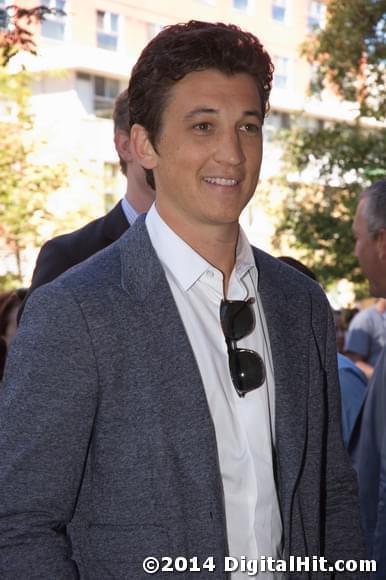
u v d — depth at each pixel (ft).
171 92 6.53
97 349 6.04
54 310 6.09
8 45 17.47
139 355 6.13
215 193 6.50
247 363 6.59
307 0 103.55
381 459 10.21
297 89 102.63
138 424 6.04
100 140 80.64
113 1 85.61
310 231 51.39
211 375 6.43
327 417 7.10
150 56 6.60
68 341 6.01
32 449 5.94
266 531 6.44
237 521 6.34
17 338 6.20
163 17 90.17
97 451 6.11
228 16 96.43
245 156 6.61
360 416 11.62
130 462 6.02
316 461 6.87
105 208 60.59
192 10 92.73
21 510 5.93
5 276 52.11
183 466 6.07
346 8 44.60
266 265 7.37
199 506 6.06
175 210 6.68
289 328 7.02
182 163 6.51
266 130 70.44
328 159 50.42
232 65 6.49
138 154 6.88
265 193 54.39
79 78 83.30
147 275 6.41
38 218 51.26
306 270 12.63
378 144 49.03
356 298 55.93
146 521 5.99
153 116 6.64
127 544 5.99
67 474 6.04
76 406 5.99
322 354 7.27
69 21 82.12
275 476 6.61
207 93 6.44
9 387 6.11
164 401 6.11
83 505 6.28
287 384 6.75
